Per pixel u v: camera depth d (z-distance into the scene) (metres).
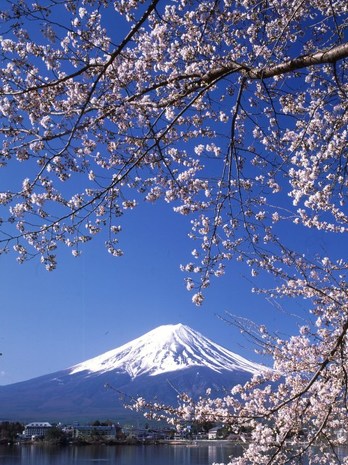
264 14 6.05
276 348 6.73
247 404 6.21
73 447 87.38
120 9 5.94
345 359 5.87
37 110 6.07
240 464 5.86
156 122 5.54
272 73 4.99
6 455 69.00
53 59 5.83
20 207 5.95
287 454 5.79
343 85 5.74
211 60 5.44
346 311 6.62
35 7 5.05
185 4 6.02
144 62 5.92
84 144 6.15
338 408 6.02
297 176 6.38
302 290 7.08
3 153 5.85
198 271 6.73
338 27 4.85
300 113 6.20
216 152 6.62
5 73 5.94
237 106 5.47
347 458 5.86
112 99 5.88
